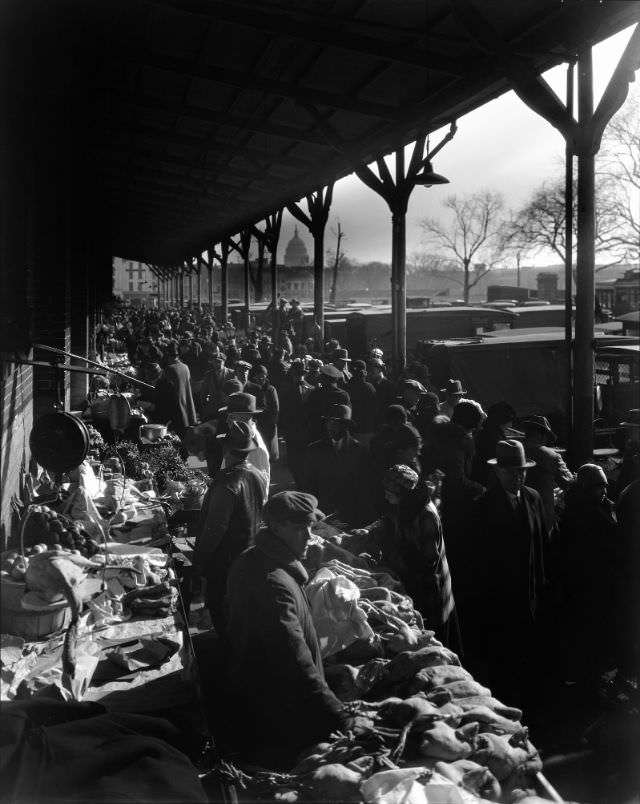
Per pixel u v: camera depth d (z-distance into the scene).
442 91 13.41
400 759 3.53
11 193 6.94
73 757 3.13
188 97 17.14
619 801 4.66
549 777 4.90
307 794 3.30
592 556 6.07
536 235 72.69
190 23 12.38
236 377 13.68
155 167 28.36
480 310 24.88
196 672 4.31
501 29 10.77
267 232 32.59
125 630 4.68
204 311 50.00
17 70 7.32
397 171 16.83
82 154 17.08
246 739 3.93
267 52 13.52
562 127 10.12
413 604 5.47
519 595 5.70
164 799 3.06
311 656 3.70
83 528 5.83
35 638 4.32
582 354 10.31
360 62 13.17
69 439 5.72
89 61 12.94
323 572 5.06
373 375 13.19
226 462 5.62
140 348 23.61
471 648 6.05
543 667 5.89
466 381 14.78
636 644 5.93
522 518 5.72
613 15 9.20
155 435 10.53
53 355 10.27
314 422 10.70
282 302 32.00
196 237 51.91
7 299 6.62
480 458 7.54
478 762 3.57
